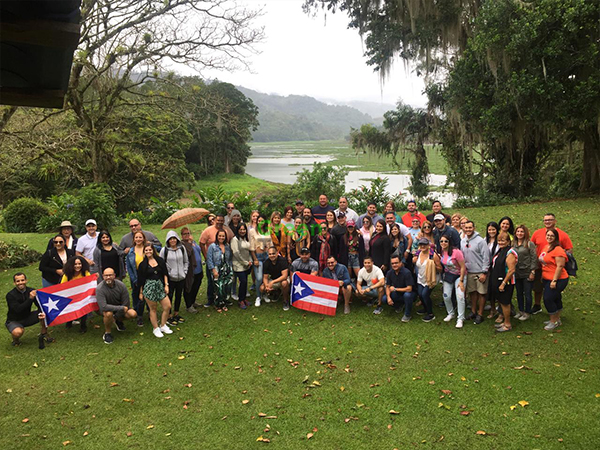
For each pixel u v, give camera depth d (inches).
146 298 308.8
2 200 1161.4
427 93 930.1
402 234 351.3
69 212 730.8
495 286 302.4
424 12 772.6
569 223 584.4
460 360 270.1
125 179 1186.6
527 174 866.1
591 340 284.2
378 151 1087.6
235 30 778.2
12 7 68.4
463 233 339.0
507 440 199.2
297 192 818.8
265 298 377.7
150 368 271.6
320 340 305.0
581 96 644.1
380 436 205.6
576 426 205.5
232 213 391.2
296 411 226.5
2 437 208.8
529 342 286.2
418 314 343.0
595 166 806.5
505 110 721.6
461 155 916.0
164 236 645.3
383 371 262.4
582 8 621.6
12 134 662.5
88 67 792.3
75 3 69.6
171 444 203.8
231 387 249.9
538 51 655.1
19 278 300.4
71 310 309.9
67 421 221.0
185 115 1023.6
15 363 278.1
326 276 349.4
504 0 676.1
